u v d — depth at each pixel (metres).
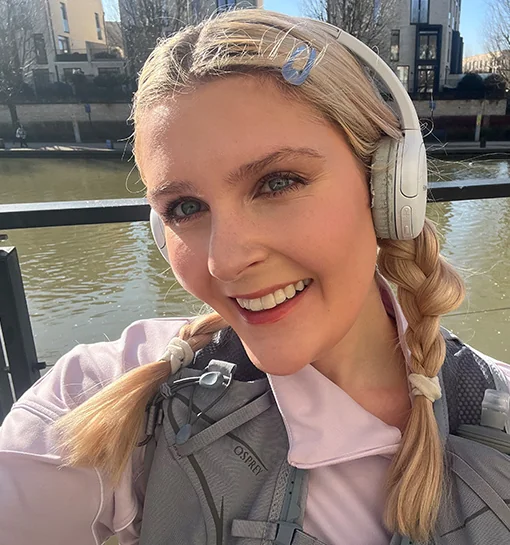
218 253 0.53
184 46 0.56
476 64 33.00
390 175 0.59
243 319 0.58
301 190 0.54
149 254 3.41
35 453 0.65
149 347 0.79
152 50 0.62
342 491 0.62
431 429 0.62
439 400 0.66
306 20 0.59
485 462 0.61
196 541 0.62
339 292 0.57
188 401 0.68
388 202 0.60
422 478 0.59
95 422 0.65
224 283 0.56
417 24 23.91
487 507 0.59
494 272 2.64
